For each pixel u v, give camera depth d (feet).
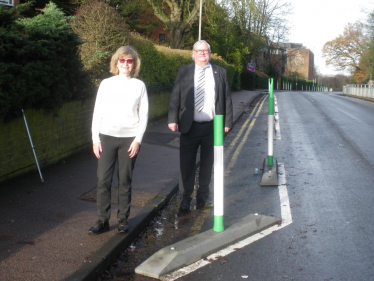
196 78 16.71
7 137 18.02
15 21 19.31
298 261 12.52
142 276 11.68
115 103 13.12
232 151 30.66
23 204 16.14
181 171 17.29
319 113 56.39
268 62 193.47
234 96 87.97
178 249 12.59
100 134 13.44
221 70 16.97
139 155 26.55
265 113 57.41
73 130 24.12
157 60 39.73
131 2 85.40
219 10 87.56
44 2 58.59
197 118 16.79
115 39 28.86
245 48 118.52
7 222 14.25
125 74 13.16
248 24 124.98
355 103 78.38
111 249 12.46
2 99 16.34
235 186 21.27
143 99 13.47
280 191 20.11
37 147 20.45
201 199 18.07
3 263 11.31
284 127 42.86
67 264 11.40
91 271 11.14
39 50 18.44
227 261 12.57
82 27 27.89
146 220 15.55
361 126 42.75
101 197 13.57
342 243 13.84
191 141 17.02
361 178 22.27
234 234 14.06
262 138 36.22
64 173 20.93
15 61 17.83
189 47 112.98
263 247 13.57
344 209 17.30
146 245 13.85
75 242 12.88
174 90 16.89
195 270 12.00
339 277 11.51
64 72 20.95
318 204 18.02
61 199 16.97
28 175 19.77
